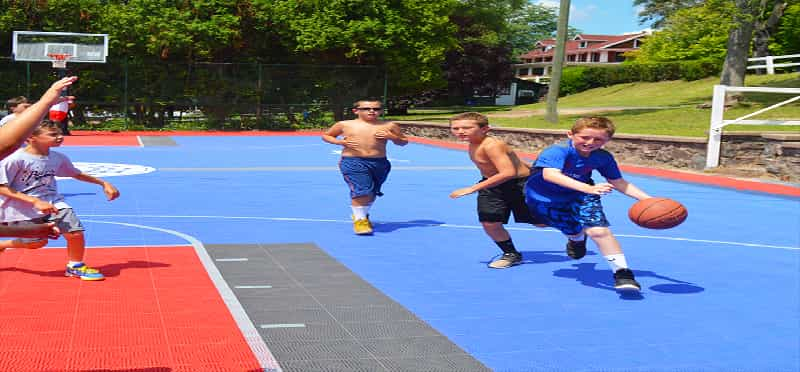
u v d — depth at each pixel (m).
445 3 40.12
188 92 34.62
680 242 9.55
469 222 10.81
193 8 35.69
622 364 4.71
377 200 13.27
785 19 38.50
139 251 7.98
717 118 18.41
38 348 4.69
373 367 4.52
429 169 19.55
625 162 21.61
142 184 14.83
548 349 4.99
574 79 65.31
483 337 5.23
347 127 9.45
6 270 6.83
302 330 5.29
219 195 13.36
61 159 6.44
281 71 35.66
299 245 8.67
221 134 33.53
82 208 11.25
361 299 6.24
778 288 7.04
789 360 4.86
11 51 33.38
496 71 63.88
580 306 6.18
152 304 5.83
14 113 8.69
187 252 8.00
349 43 36.38
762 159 17.89
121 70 33.62
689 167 19.28
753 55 41.28
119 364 4.42
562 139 23.70
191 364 4.45
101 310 5.62
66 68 32.72
